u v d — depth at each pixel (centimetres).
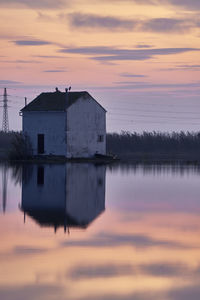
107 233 2552
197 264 2005
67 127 8250
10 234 2516
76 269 1934
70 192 4103
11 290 1717
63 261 2034
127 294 1684
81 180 5019
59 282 1794
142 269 1939
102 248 2241
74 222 2839
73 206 3406
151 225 2762
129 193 4116
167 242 2356
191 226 2733
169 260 2052
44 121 8406
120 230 2627
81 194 4003
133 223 2823
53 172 5872
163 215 3080
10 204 3462
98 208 3341
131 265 1986
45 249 2216
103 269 1934
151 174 5888
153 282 1794
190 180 5184
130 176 5597
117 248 2241
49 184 4616
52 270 1922
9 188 4300
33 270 1922
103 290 1720
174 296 1667
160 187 4566
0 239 2403
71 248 2236
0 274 1877
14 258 2073
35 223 2806
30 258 2075
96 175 5625
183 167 7100
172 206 3444
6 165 7100
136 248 2242
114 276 1856
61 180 4969
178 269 1934
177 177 5509
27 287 1747
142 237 2464
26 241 2361
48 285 1764
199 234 2530
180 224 2791
